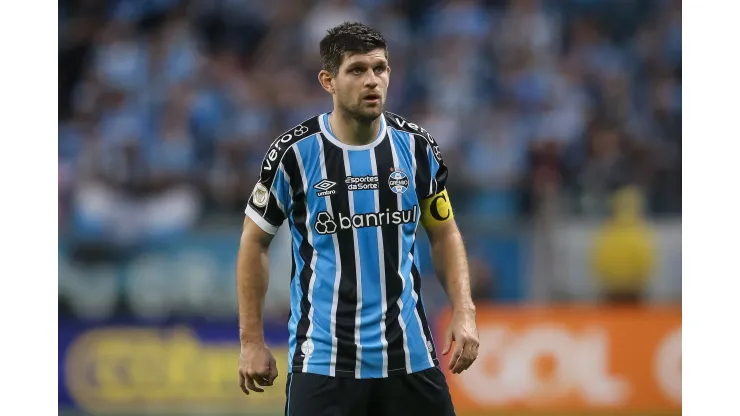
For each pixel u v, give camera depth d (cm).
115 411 3269
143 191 3831
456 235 1608
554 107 4253
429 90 4362
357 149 1534
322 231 1528
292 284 1576
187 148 4062
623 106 4341
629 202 3484
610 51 4594
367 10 4622
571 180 3975
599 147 4091
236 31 4650
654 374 3166
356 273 1520
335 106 1547
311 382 1509
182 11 4631
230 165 4019
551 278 3359
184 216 3750
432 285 3234
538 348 3178
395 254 1534
